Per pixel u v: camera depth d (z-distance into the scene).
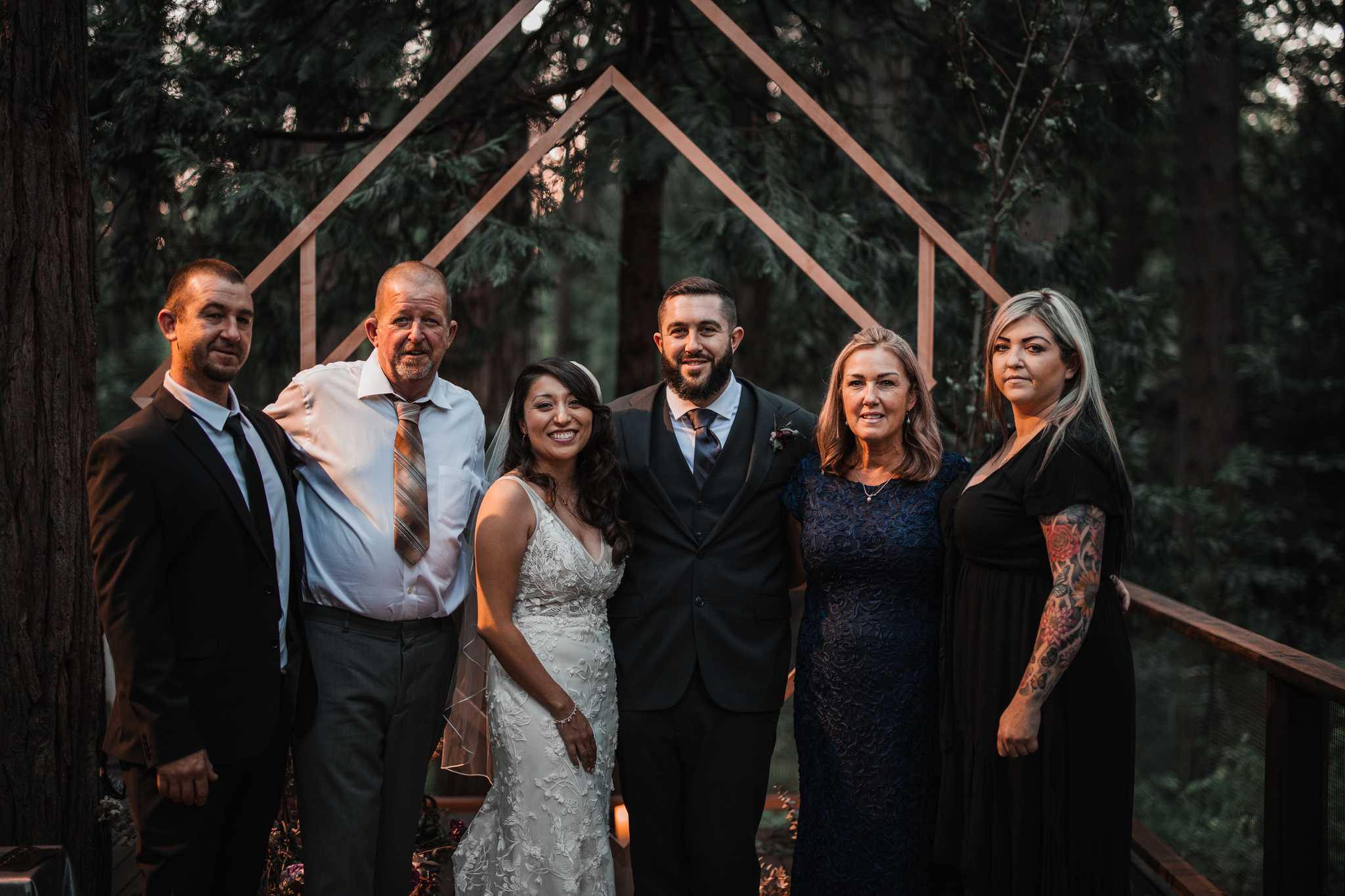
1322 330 10.20
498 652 2.61
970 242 5.38
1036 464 2.47
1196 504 6.17
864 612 2.70
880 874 2.67
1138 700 8.12
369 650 2.66
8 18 2.69
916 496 2.70
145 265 5.05
